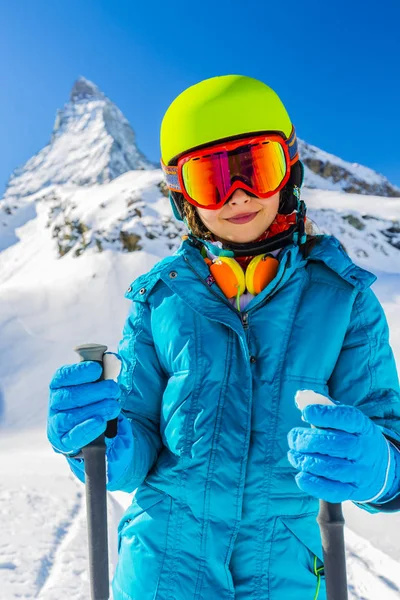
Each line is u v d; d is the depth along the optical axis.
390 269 22.45
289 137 1.58
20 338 19.00
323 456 1.07
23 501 5.67
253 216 1.49
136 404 1.52
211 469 1.34
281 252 1.47
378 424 1.32
